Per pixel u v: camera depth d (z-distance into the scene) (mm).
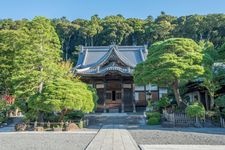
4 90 38625
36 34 29891
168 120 28719
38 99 24875
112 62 42875
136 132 21953
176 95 30469
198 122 27203
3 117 32656
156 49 29594
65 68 35094
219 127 26375
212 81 29703
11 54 36938
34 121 27734
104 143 15211
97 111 41875
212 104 30156
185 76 27047
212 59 29047
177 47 28484
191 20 79750
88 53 51594
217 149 12734
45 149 13234
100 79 42844
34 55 27719
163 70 27172
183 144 14578
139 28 84375
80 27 85875
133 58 49406
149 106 37781
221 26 77062
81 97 25625
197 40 77875
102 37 82875
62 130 26031
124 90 42938
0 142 16484
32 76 26938
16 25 70688
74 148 13492
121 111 41656
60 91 25094
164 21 86312
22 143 15883
